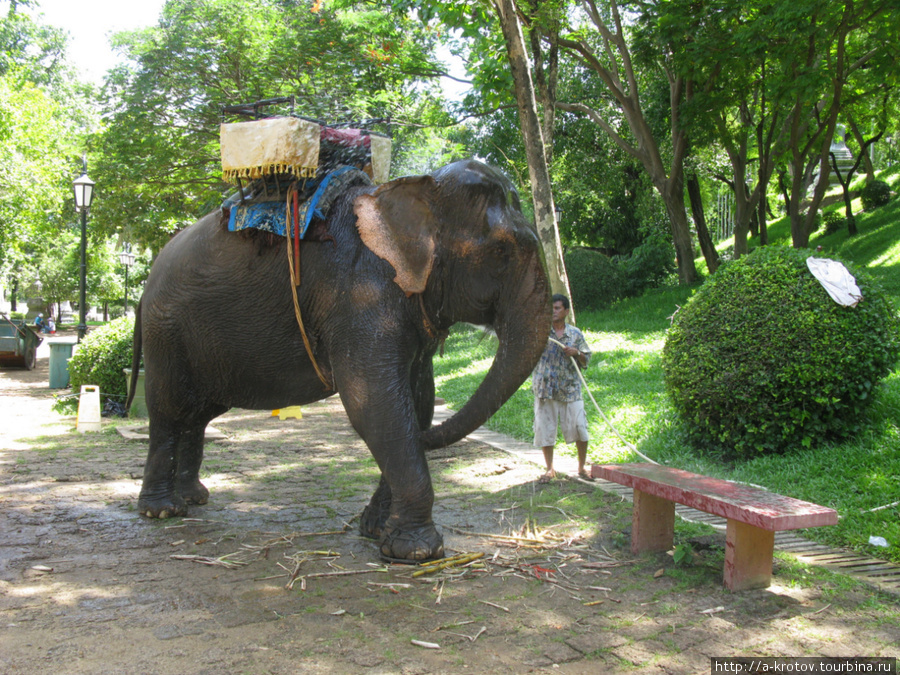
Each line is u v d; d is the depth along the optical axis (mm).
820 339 6312
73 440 8773
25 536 4938
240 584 4090
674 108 18609
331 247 4504
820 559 4539
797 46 13195
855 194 30016
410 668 3090
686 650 3285
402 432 4344
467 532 5125
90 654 3188
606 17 20375
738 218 19609
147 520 5352
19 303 61438
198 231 5105
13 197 19109
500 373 4328
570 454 7789
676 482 4398
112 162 16281
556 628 3523
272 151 4219
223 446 8578
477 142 23109
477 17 10773
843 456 6098
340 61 15219
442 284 4430
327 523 5355
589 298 19781
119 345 11414
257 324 4762
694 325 6996
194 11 15406
